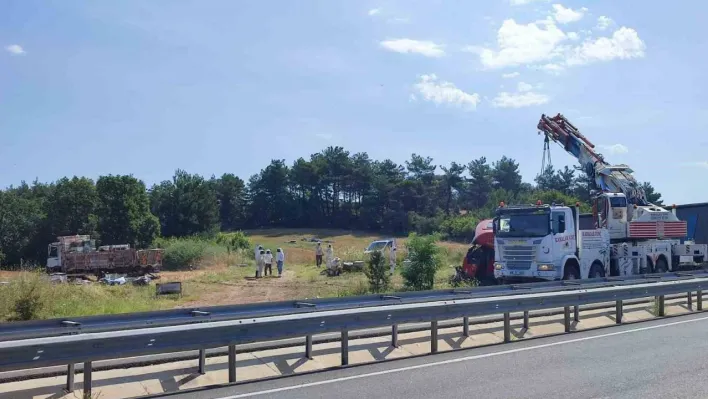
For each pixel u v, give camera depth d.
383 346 11.46
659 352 11.47
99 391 8.34
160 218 85.44
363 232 102.25
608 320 15.62
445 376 9.57
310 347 10.41
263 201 114.69
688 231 30.98
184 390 8.73
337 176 112.62
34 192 86.06
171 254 44.25
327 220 113.00
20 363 7.24
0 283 17.58
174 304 21.41
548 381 9.20
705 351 11.55
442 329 13.54
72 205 65.94
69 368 8.17
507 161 109.81
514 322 14.80
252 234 102.19
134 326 9.88
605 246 25.12
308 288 26.84
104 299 19.94
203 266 44.16
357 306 12.96
